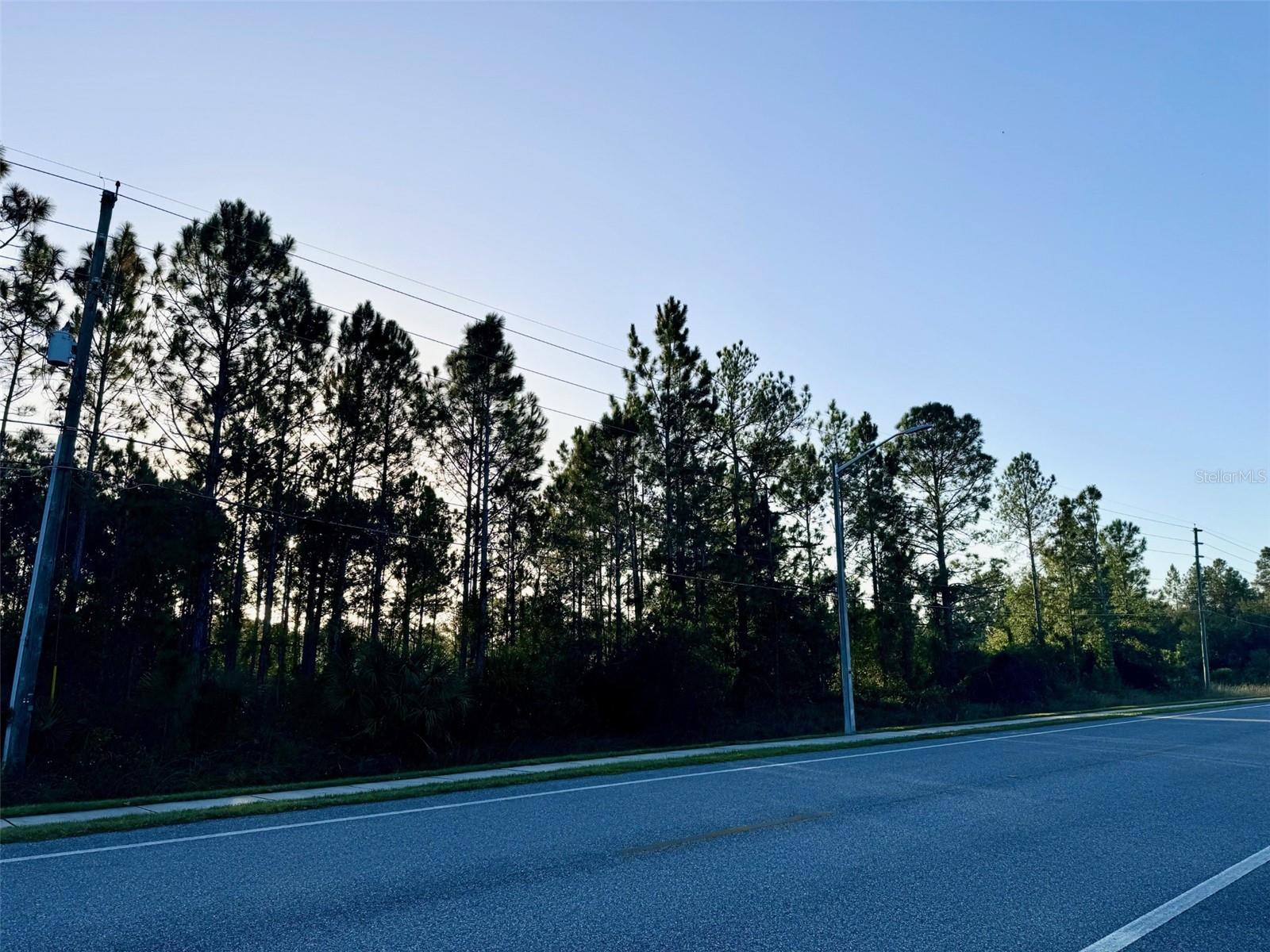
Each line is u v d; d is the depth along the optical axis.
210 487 27.08
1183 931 6.07
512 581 41.47
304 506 32.69
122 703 20.64
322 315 30.33
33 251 24.03
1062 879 7.47
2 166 23.05
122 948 5.45
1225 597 110.88
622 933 5.85
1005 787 13.15
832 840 9.02
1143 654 71.50
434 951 5.43
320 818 10.20
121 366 27.75
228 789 13.25
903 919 6.23
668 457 38.28
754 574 41.84
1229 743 21.02
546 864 7.85
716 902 6.63
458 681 24.70
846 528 46.72
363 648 23.52
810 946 5.61
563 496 43.16
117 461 27.58
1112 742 21.42
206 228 27.48
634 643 33.06
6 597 24.92
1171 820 10.48
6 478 25.06
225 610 33.69
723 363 42.62
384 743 22.39
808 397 42.69
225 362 27.95
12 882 7.04
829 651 44.88
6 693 19.73
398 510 34.97
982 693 50.44
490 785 13.20
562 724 29.64
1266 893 7.11
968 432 50.41
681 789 12.82
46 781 16.06
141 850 8.29
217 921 6.02
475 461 34.94
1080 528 69.81
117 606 23.89
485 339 34.47
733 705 39.22
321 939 5.66
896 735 24.83
